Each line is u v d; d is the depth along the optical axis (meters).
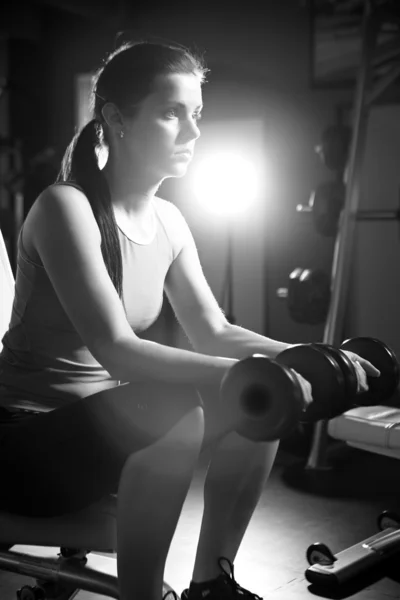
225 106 5.99
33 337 1.65
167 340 5.76
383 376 1.77
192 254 1.91
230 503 1.76
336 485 3.48
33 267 1.63
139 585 1.50
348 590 2.25
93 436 1.46
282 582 2.32
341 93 5.66
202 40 6.06
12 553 1.83
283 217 5.83
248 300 5.93
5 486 1.51
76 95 6.70
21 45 6.74
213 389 1.53
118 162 1.70
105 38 6.55
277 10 5.84
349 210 4.03
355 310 5.48
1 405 1.65
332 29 5.40
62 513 1.51
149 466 1.46
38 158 6.41
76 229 1.57
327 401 1.44
